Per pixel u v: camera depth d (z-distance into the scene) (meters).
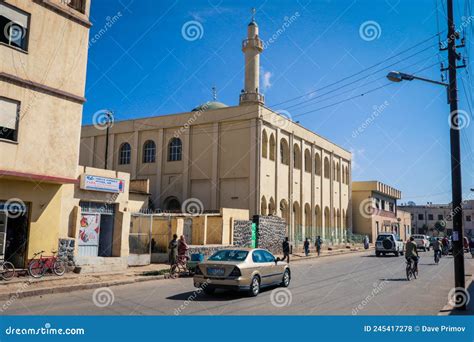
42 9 15.89
